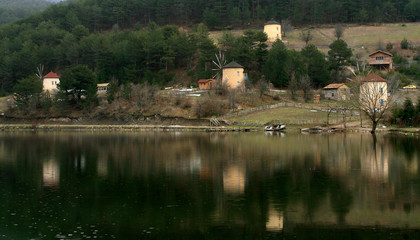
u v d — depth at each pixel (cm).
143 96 12006
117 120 11794
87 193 3250
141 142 7262
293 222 2462
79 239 2238
